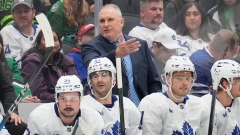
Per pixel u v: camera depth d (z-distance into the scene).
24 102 16.42
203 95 17.47
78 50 17.75
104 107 15.10
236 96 15.88
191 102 15.50
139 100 16.69
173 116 15.27
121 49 15.80
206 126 15.57
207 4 18.97
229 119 15.94
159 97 15.34
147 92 16.88
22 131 15.87
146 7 18.39
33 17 18.22
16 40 17.97
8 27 18.05
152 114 15.16
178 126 15.23
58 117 14.30
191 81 15.30
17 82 16.92
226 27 19.05
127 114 15.11
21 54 17.98
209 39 18.56
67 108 14.07
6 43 17.91
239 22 19.16
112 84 15.12
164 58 17.89
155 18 18.39
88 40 18.12
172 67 15.17
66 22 18.67
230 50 18.25
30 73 16.97
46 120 14.24
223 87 15.83
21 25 18.03
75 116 14.36
